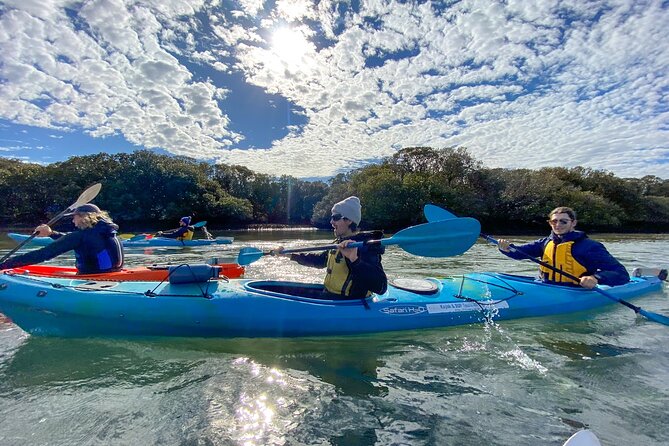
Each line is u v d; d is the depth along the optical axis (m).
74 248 3.94
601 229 34.19
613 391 2.42
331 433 1.96
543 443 1.87
